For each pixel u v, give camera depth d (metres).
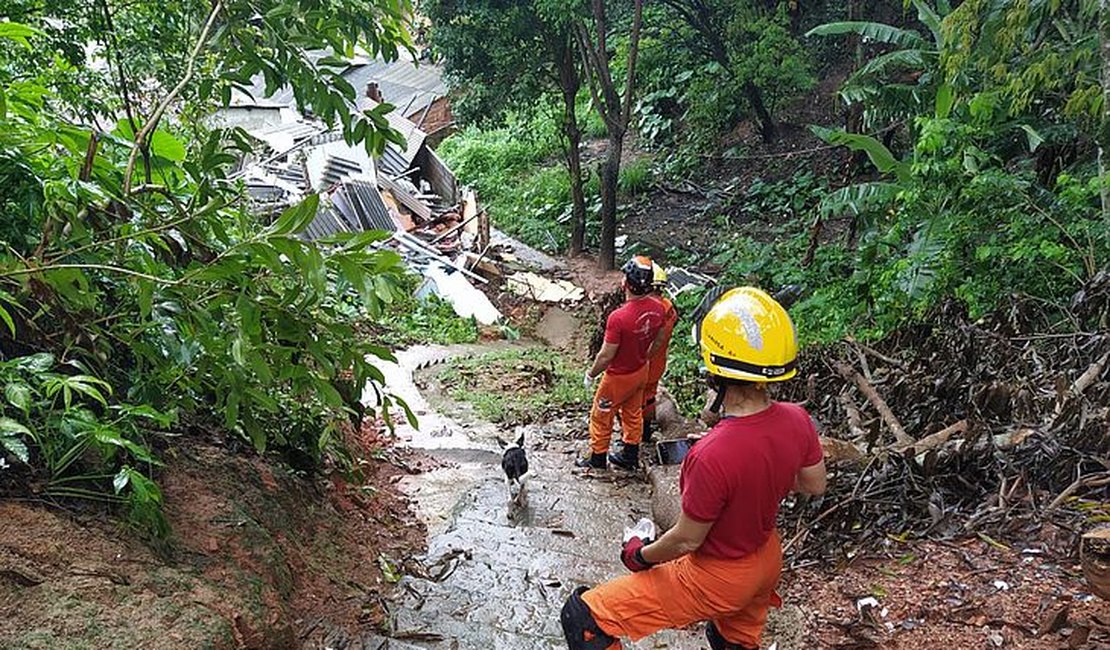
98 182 4.66
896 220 12.59
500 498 6.62
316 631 4.23
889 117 15.10
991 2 10.71
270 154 24.33
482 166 29.20
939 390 6.51
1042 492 5.19
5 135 4.24
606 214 20.52
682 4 23.36
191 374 4.49
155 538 4.01
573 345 15.22
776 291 14.22
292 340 4.40
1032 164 12.00
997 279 9.86
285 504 5.12
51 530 3.61
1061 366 6.49
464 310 16.33
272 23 5.17
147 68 7.04
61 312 4.15
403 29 5.90
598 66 19.52
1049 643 3.96
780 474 3.12
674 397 9.88
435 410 9.55
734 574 3.22
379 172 23.45
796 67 21.84
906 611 4.41
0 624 3.12
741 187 23.66
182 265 4.92
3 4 5.83
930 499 5.21
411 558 5.46
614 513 6.45
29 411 3.57
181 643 3.33
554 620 4.75
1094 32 9.86
